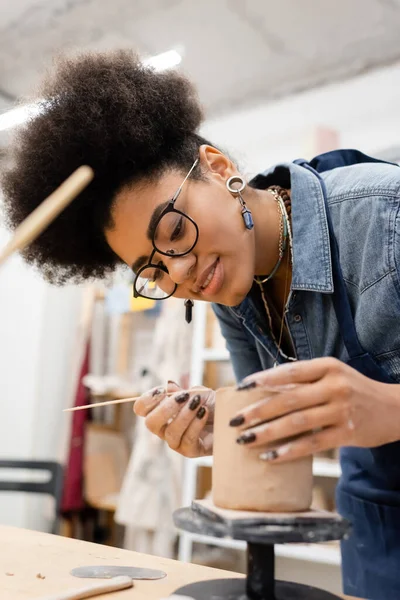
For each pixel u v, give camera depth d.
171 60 2.62
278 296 1.15
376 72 2.95
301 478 0.69
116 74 1.01
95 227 1.06
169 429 0.94
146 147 0.95
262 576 0.67
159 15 2.70
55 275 1.23
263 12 2.62
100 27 2.84
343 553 1.21
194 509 0.74
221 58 2.98
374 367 0.96
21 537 1.03
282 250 1.06
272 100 3.27
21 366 3.53
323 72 3.04
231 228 0.96
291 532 0.60
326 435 0.67
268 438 0.66
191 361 2.86
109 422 3.51
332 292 0.97
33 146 1.01
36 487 2.01
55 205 0.53
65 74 1.02
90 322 3.31
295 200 1.03
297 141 3.16
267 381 0.67
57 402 3.59
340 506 1.22
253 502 0.67
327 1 2.53
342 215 0.99
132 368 3.59
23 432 3.48
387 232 0.92
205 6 2.61
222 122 3.43
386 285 0.92
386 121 2.89
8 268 3.54
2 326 3.50
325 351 1.04
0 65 3.24
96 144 0.94
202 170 0.98
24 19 2.85
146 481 2.74
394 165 1.05
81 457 3.19
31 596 0.71
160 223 0.93
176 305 2.89
